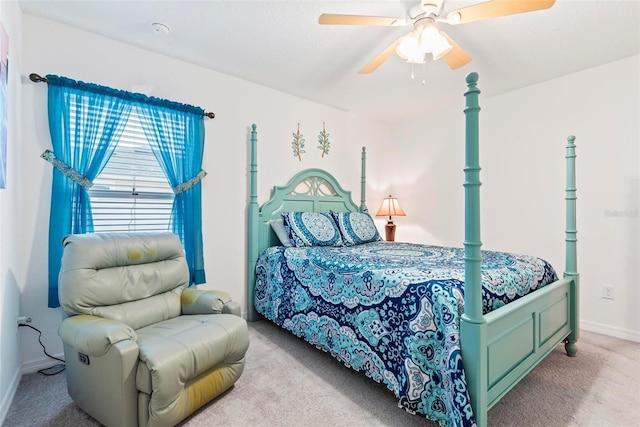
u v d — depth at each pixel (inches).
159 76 100.4
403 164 172.1
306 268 93.0
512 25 82.3
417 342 58.0
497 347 56.2
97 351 55.6
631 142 100.4
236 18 81.9
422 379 57.0
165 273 81.8
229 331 67.8
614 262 103.7
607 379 76.3
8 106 65.3
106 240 73.4
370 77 117.2
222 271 114.8
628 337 100.5
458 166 149.6
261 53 100.0
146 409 53.9
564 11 76.7
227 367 68.4
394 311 63.8
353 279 75.2
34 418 61.5
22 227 77.9
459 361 51.4
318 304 86.1
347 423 60.9
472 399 50.5
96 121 86.3
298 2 75.5
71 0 74.7
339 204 151.2
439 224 155.9
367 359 69.1
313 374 79.2
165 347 57.1
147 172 99.1
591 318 108.1
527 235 123.6
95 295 67.8
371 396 69.8
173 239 86.6
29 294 78.7
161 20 82.9
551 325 77.7
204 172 107.2
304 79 119.6
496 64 104.5
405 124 171.2
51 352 81.7
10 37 67.1
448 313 54.6
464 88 126.8
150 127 96.9
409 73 113.3
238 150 119.0
